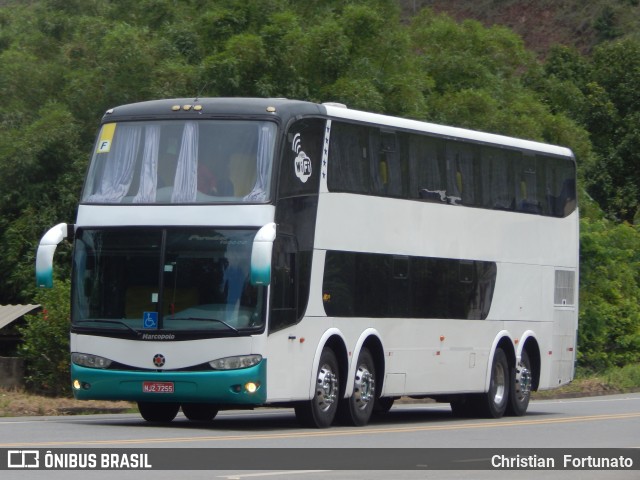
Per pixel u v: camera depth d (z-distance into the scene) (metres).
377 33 42.09
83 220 18.95
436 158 22.94
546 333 26.77
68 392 27.61
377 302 20.94
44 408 23.64
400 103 40.28
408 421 23.34
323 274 19.47
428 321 22.47
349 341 20.17
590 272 43.75
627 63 60.66
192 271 18.16
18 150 36.69
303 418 19.58
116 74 37.34
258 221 18.09
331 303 19.67
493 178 24.83
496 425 21.84
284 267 18.44
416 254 22.12
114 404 25.62
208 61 37.28
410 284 21.89
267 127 18.58
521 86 53.09
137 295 18.36
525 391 25.92
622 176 58.94
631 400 32.72
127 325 18.28
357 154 20.59
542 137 46.84
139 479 11.90
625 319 43.75
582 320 42.56
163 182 18.67
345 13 42.12
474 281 24.02
